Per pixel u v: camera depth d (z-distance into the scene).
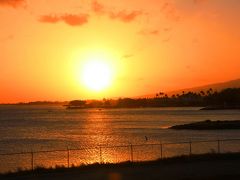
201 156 41.44
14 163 60.72
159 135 121.38
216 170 35.03
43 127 171.62
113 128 159.50
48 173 34.91
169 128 152.12
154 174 33.81
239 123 148.12
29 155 69.94
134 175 33.56
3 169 54.75
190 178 31.55
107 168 36.97
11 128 166.25
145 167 37.25
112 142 101.81
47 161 62.81
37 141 108.44
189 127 147.62
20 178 33.06
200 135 119.38
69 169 36.38
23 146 96.06
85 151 75.75
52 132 141.62
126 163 38.69
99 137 118.31
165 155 65.81
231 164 38.09
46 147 92.94
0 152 83.62
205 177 31.91
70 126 177.12
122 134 128.25
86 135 126.56
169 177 32.41
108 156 67.38
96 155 69.25
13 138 118.50
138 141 102.75
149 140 105.00
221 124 146.75
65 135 127.81
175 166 37.50
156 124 182.12
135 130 145.75
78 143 101.31
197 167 36.72
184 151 70.69
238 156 41.84
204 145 80.56
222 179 31.53
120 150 75.75
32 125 187.75
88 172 35.22
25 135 129.38
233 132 129.88
